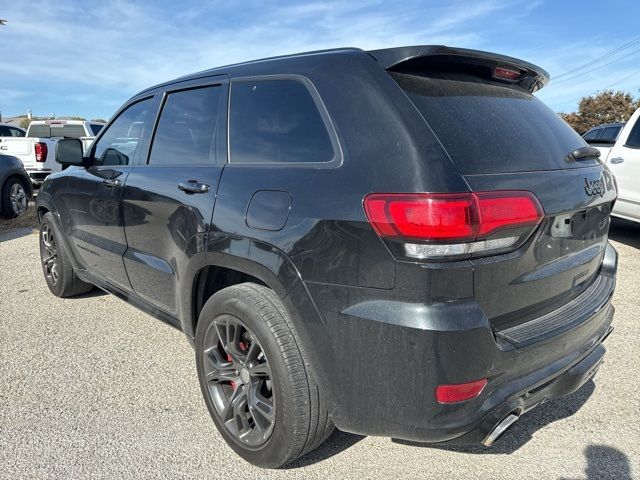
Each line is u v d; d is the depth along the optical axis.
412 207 1.85
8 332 4.07
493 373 1.95
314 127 2.30
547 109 2.71
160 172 3.11
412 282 1.86
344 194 2.04
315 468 2.49
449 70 2.37
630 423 2.82
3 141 11.80
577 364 2.40
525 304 2.12
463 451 2.62
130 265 3.47
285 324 2.26
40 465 2.48
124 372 3.42
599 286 2.69
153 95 3.52
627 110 38.00
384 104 2.09
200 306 2.89
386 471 2.47
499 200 1.92
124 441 2.67
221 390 2.67
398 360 1.90
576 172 2.38
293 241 2.16
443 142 1.98
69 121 14.93
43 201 4.70
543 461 2.53
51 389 3.19
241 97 2.74
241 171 2.54
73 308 4.61
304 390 2.22
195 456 2.56
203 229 2.62
